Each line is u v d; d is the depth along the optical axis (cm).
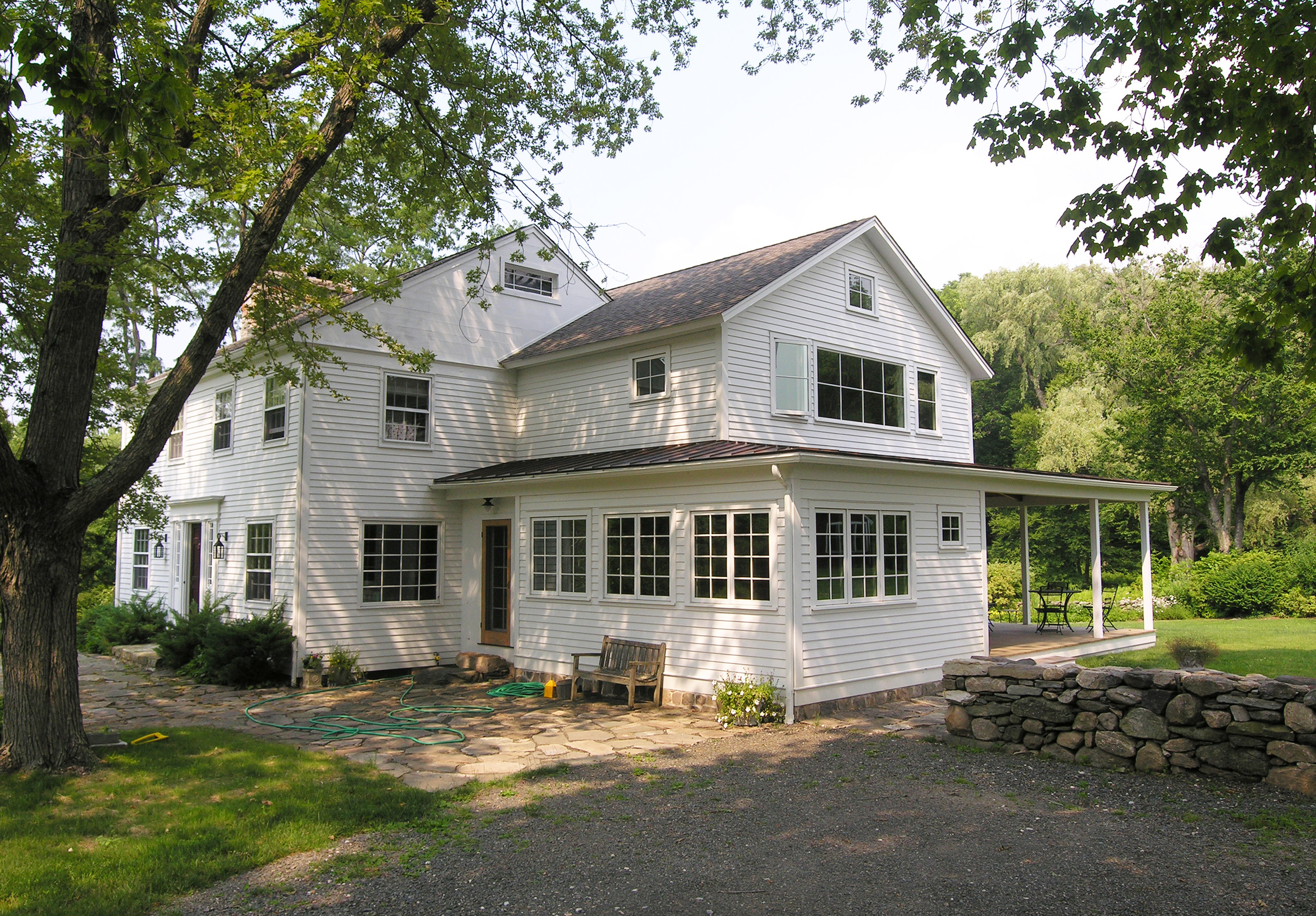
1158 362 3094
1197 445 3062
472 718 1174
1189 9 668
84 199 884
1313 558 2731
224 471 1789
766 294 1421
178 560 1975
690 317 1387
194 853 609
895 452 1645
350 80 894
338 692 1416
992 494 1566
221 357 1769
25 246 973
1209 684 779
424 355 1309
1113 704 841
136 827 672
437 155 1273
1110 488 1712
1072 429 3509
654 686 1259
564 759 923
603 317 1778
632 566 1345
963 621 1434
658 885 560
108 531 2373
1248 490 3303
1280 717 739
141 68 791
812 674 1137
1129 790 749
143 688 1466
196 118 852
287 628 1487
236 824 672
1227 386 3027
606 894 546
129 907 524
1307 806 682
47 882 556
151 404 877
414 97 1180
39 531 834
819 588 1166
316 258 1602
